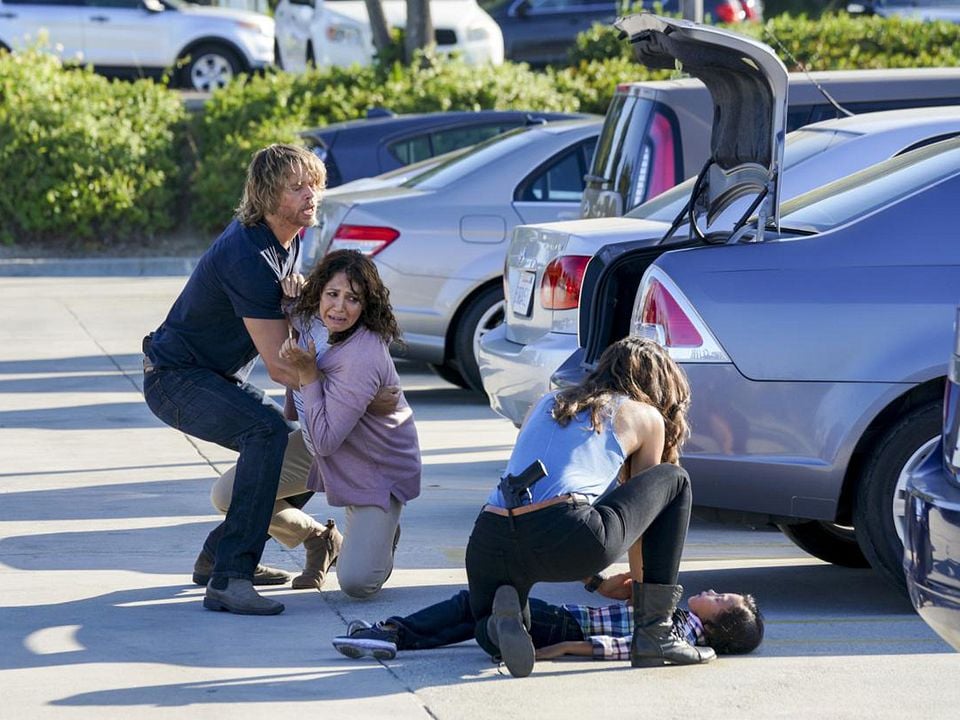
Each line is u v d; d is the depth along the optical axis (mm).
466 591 15781
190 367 17250
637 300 17344
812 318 16469
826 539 19484
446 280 30484
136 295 47844
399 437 17234
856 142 22469
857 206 17609
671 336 16672
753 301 16578
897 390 16312
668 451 15195
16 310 44344
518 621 14414
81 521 21250
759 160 17797
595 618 15422
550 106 58312
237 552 16938
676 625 15242
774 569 19500
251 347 17344
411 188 32188
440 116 44062
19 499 22562
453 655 15469
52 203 54938
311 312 16734
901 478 13281
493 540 14414
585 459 14500
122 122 56594
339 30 71625
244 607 16844
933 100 26844
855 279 16594
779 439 16516
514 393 22156
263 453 16891
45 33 59500
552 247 22375
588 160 31578
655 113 26406
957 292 16422
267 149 16719
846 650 15742
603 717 13508
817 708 13773
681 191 24078
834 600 17938
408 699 14000
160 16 71250
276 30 77500
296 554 19906
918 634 16406
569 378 18641
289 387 17438
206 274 16844
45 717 13453
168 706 13758
